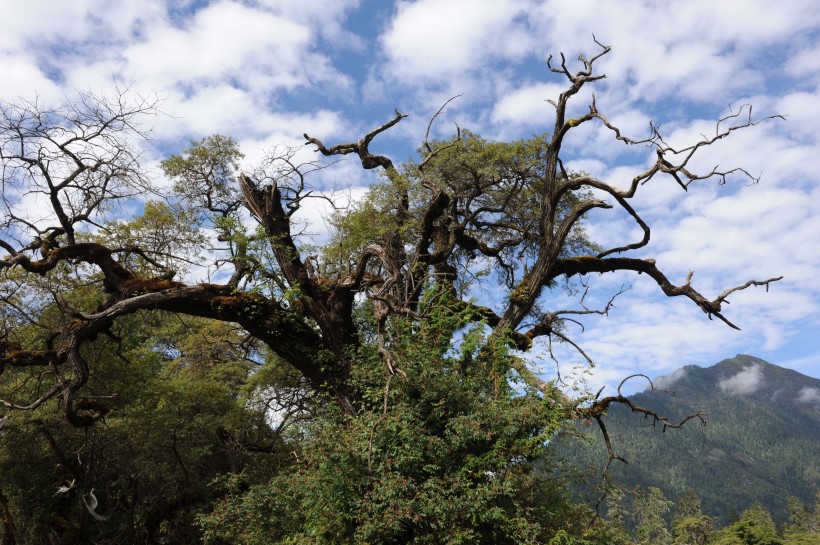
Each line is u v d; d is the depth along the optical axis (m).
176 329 29.27
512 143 22.22
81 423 16.23
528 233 22.52
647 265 20.70
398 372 13.65
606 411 15.52
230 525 14.62
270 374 22.84
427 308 15.98
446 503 11.64
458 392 13.98
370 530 11.30
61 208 16.53
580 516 13.67
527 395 14.28
